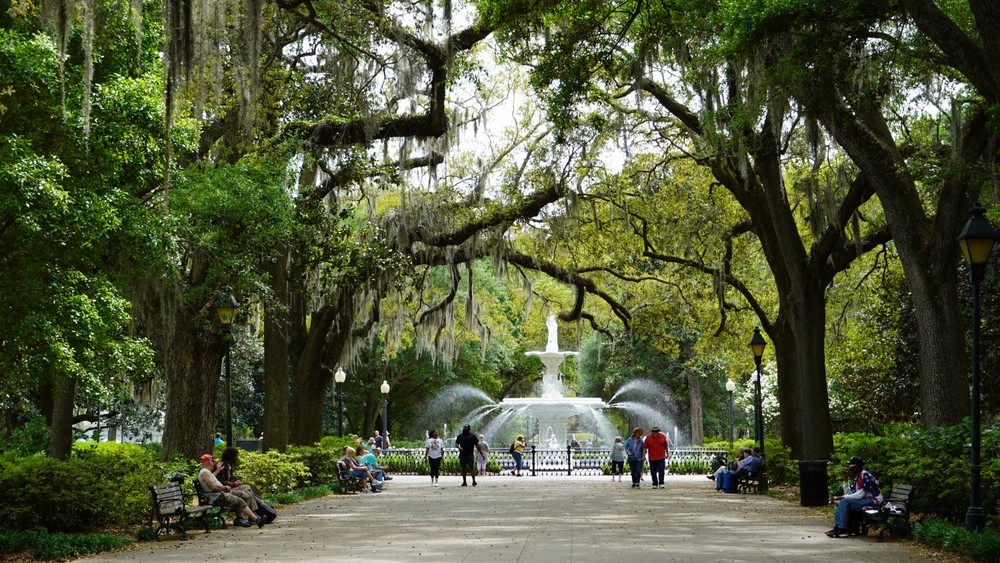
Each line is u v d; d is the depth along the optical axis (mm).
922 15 13797
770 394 51062
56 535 13414
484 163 33469
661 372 60375
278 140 21891
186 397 20562
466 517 18547
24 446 23828
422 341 34375
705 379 62344
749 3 14984
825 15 14828
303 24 25172
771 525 16703
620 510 20141
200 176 18422
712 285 37250
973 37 17672
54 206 13633
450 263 32156
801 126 23484
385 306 36219
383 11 21828
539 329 64875
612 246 34562
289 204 19641
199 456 20547
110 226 14438
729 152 22984
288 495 23016
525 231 36438
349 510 20594
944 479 15047
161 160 16375
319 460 27344
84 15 13852
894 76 18125
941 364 17781
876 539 14352
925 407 18000
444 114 25094
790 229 24094
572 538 14469
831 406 44844
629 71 20938
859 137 18656
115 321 15500
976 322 13758
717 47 17375
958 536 12570
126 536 14859
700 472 38656
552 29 23641
